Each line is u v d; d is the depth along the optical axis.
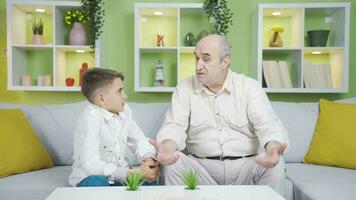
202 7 2.72
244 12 2.96
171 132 1.77
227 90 1.81
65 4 2.71
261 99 1.78
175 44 2.98
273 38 2.83
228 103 1.82
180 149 1.83
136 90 2.73
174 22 2.98
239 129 1.82
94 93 1.65
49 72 2.96
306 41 2.94
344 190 1.55
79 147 1.56
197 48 1.76
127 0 2.96
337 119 2.12
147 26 2.98
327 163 2.05
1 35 2.93
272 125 1.69
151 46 2.83
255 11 2.83
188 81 1.90
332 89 2.69
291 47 2.76
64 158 2.13
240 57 2.97
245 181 1.73
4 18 2.92
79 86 2.74
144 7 2.71
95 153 1.52
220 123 1.83
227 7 2.96
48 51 2.95
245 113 1.81
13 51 2.70
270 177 1.55
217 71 1.73
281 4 2.68
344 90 2.68
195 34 2.97
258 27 2.69
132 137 1.79
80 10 2.79
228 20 2.75
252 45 2.92
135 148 1.75
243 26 2.97
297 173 1.86
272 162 1.37
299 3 2.85
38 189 1.64
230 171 1.76
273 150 1.43
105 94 1.64
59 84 2.83
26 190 1.64
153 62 2.98
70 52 2.98
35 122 2.17
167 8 2.74
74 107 2.25
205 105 1.84
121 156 1.72
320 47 2.71
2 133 1.86
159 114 2.24
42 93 2.93
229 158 1.81
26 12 2.92
